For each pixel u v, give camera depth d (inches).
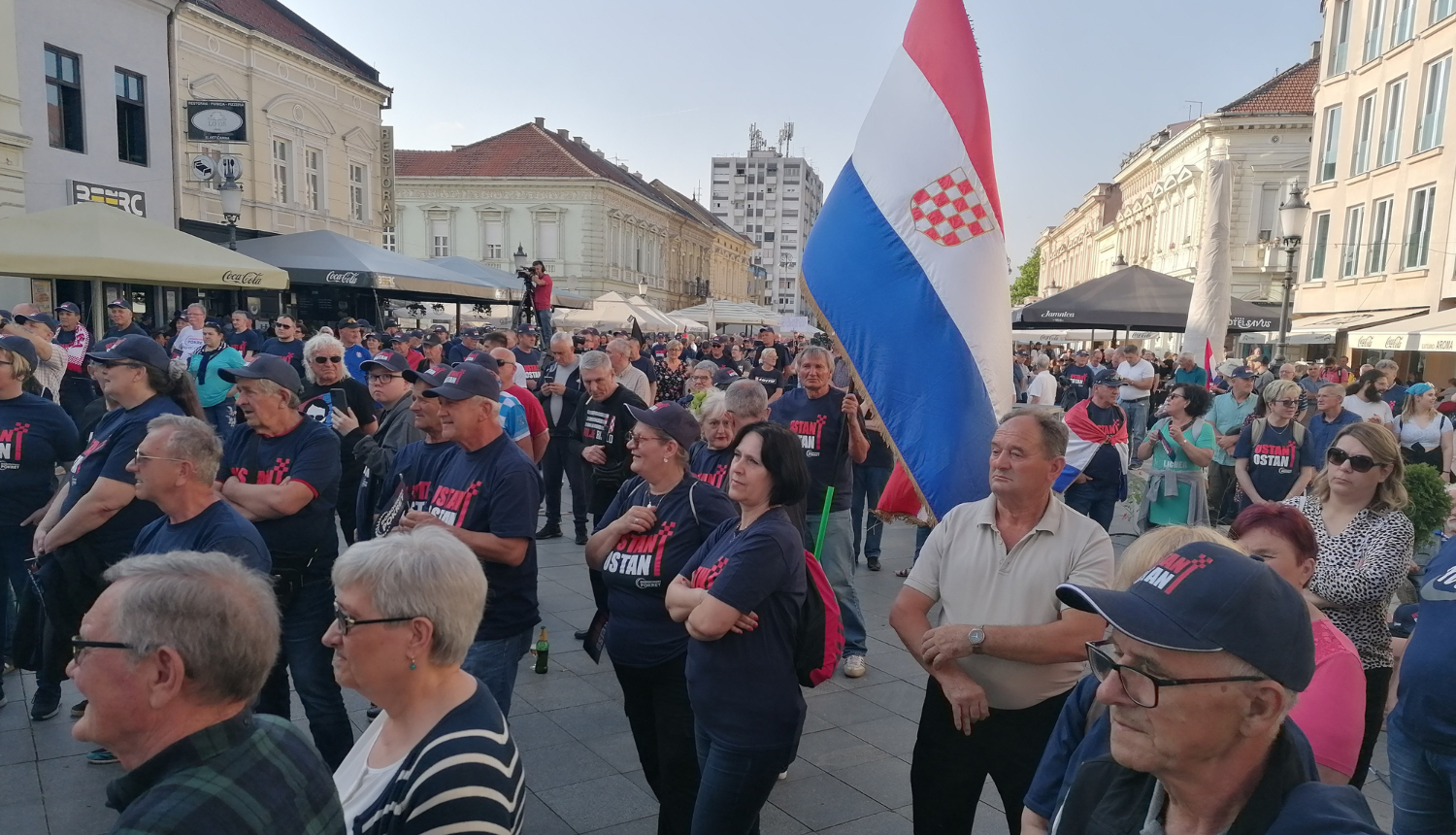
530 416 272.2
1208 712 55.3
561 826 146.6
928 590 118.1
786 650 115.1
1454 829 114.7
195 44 820.0
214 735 62.6
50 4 649.6
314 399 241.1
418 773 73.1
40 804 146.4
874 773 167.9
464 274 789.2
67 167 667.4
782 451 115.9
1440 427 341.4
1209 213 451.8
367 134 1106.7
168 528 134.0
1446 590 113.7
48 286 620.7
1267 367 605.3
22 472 187.3
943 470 166.4
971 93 179.0
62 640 158.2
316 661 149.1
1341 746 83.2
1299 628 56.1
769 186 5728.3
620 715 189.0
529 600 142.7
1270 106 1396.4
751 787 112.7
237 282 447.5
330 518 154.1
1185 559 58.8
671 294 2470.5
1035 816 82.3
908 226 176.7
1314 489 143.8
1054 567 109.1
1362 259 938.7
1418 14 844.6
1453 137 789.2
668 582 133.7
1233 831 57.4
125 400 160.7
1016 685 110.9
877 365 174.1
